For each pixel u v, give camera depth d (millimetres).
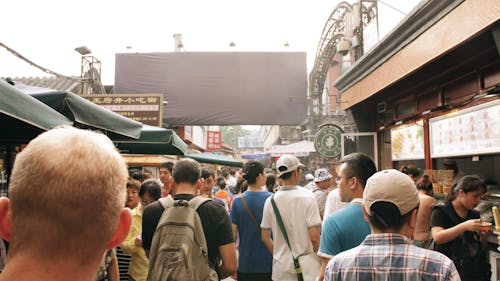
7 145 4938
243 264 3996
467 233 3389
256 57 17719
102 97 14070
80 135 916
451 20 5027
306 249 3457
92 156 873
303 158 21375
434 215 3555
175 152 7676
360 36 10172
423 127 7430
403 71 6430
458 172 6605
